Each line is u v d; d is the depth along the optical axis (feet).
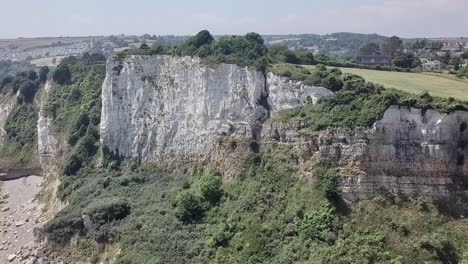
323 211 195.11
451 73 299.38
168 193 263.70
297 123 227.20
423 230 180.04
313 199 202.18
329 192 198.08
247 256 198.59
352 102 213.66
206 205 239.50
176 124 293.02
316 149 213.05
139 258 217.77
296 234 197.47
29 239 284.41
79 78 435.12
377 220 186.91
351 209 193.88
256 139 249.55
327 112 218.79
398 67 345.92
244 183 236.84
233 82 266.77
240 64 265.75
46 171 374.84
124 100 315.78
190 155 280.10
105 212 253.03
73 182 312.91
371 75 259.19
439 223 181.47
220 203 237.45
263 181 227.81
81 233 253.85
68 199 298.15
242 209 222.28
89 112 368.27
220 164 258.98
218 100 272.31
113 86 317.22
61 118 391.04
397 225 183.21
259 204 219.20
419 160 192.34
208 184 242.78
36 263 255.91
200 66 283.38
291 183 217.15
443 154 190.29
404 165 193.98
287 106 243.60
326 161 206.18
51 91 430.61
